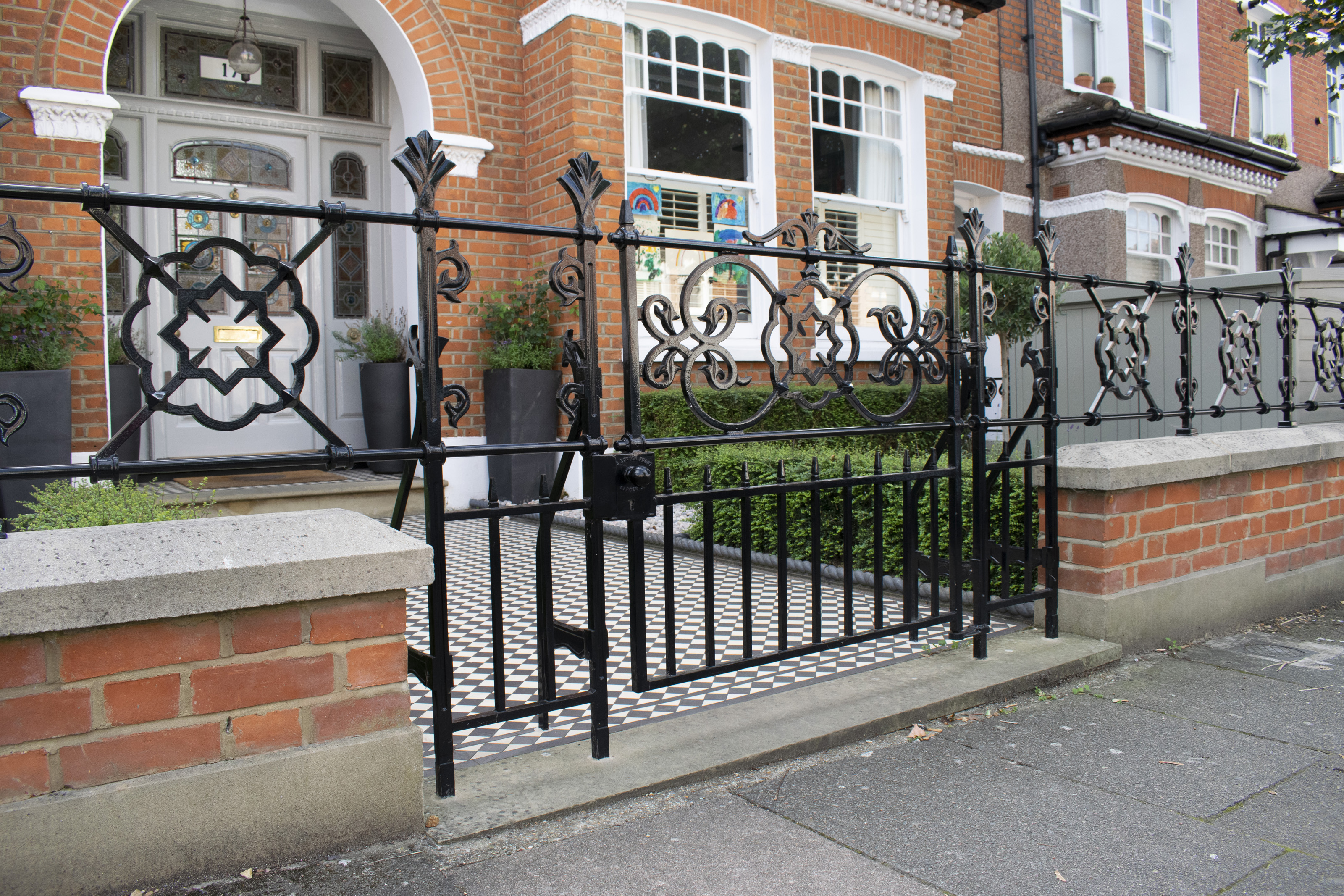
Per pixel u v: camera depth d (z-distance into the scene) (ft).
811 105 30.07
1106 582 13.03
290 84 26.86
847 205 31.58
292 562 6.97
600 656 9.06
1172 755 9.73
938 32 32.55
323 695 7.31
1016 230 38.81
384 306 28.32
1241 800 8.64
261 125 26.30
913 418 30.37
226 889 6.80
